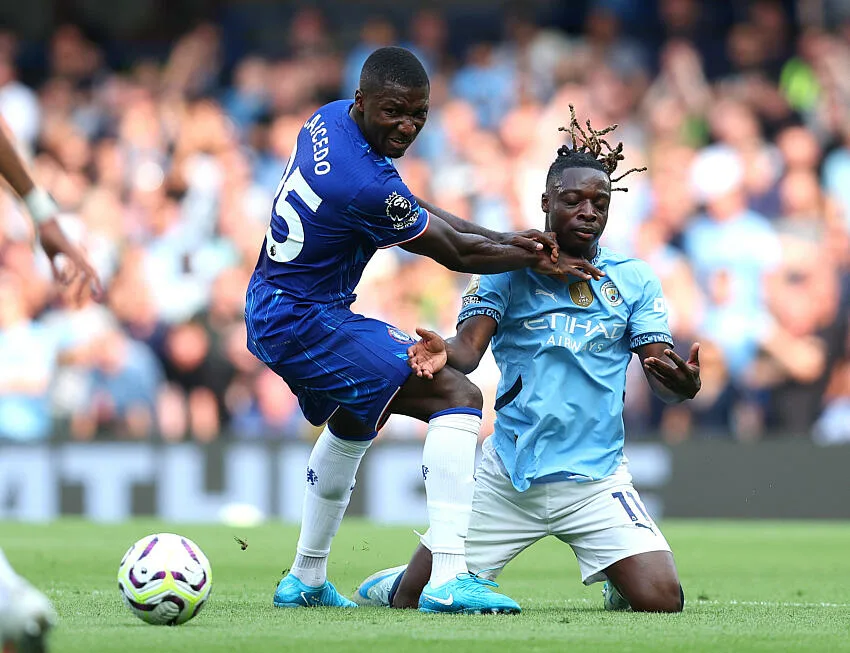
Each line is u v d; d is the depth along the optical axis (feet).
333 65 223.71
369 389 59.36
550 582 86.38
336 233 59.31
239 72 228.63
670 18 221.87
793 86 206.08
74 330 177.99
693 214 186.80
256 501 157.99
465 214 195.00
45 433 177.99
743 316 173.06
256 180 207.51
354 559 102.06
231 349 181.06
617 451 63.98
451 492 58.85
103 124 217.77
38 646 38.11
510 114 206.69
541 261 61.77
